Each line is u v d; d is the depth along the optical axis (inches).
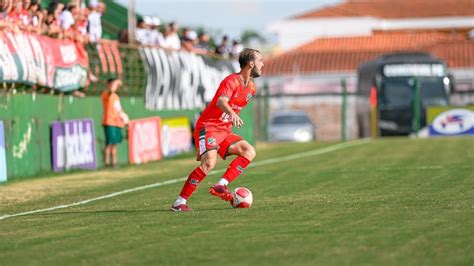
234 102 740.7
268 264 476.4
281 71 4330.7
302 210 718.5
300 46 4879.4
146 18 1782.7
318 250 514.6
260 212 713.6
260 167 1342.3
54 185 1111.6
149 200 876.6
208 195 897.5
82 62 1427.2
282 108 3708.2
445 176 1054.4
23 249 554.3
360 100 2942.9
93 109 1478.8
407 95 2630.4
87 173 1338.6
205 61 2020.2
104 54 1536.7
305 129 2844.5
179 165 1513.3
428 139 2138.3
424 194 832.9
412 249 511.5
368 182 1006.4
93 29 1528.1
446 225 603.2
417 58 2679.6
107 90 1503.4
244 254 508.7
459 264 466.9
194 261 492.7
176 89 1854.1
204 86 2003.0
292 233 584.1
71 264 495.8
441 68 2632.9
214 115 745.6
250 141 2255.2
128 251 533.0
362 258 485.7
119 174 1304.1
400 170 1176.8
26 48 1245.1
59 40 1362.0
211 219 677.3
